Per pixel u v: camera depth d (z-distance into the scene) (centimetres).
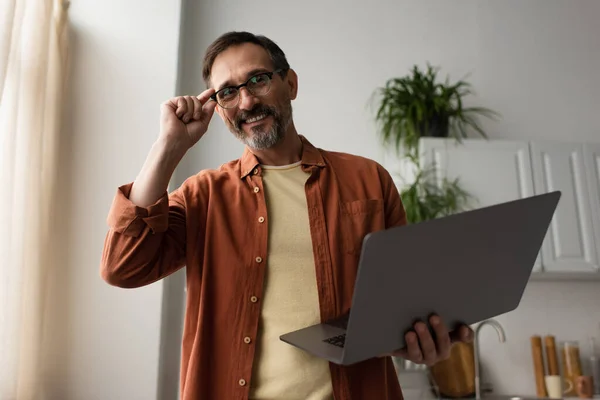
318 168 123
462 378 241
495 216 81
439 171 258
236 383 102
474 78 313
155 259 110
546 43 328
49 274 213
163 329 231
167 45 252
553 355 273
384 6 315
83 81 240
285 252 112
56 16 229
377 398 103
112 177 231
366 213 119
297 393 101
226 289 109
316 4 308
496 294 92
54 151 220
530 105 314
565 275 269
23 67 198
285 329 105
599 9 339
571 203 265
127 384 214
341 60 301
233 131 122
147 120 240
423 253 75
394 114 281
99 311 219
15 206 188
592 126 317
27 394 190
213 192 119
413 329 84
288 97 125
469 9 325
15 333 178
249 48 121
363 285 72
